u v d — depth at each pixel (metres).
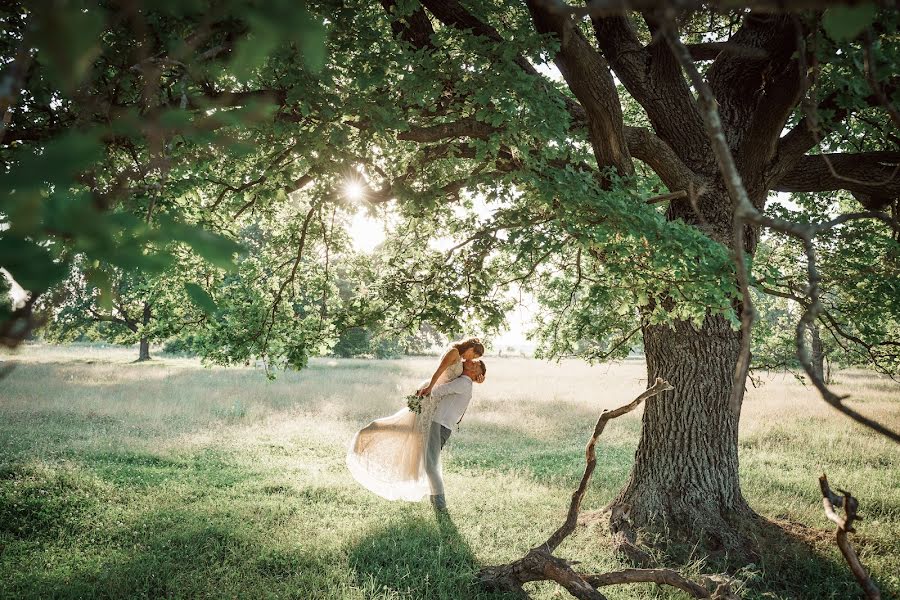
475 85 4.20
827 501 2.78
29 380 18.12
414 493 6.86
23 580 4.51
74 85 0.66
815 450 10.83
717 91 5.92
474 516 6.50
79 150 0.67
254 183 4.96
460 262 5.81
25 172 0.65
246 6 0.76
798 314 8.68
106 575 4.65
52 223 0.71
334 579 4.84
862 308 6.41
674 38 1.18
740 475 8.74
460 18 4.99
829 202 8.08
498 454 10.12
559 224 4.70
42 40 0.62
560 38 4.27
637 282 4.76
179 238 0.78
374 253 7.53
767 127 5.05
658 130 5.86
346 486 7.52
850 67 3.15
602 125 4.80
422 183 5.32
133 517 5.98
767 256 7.76
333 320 6.13
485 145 4.63
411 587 4.70
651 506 5.93
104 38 2.12
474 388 21.00
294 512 6.45
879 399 17.39
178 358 41.44
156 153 0.80
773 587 5.04
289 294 7.16
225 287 6.55
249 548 5.36
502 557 5.39
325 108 3.72
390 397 17.11
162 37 2.16
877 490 8.06
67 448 9.04
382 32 4.36
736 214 1.25
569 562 4.29
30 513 5.95
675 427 5.95
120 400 14.65
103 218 0.74
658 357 6.08
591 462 4.22
